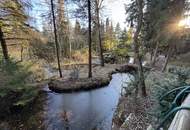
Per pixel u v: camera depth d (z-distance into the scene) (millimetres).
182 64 16156
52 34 19875
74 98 9438
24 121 6570
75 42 28094
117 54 25734
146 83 8148
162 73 10719
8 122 6355
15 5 8938
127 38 26594
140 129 4160
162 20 11055
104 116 6895
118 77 14375
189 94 1729
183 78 3643
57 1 13969
